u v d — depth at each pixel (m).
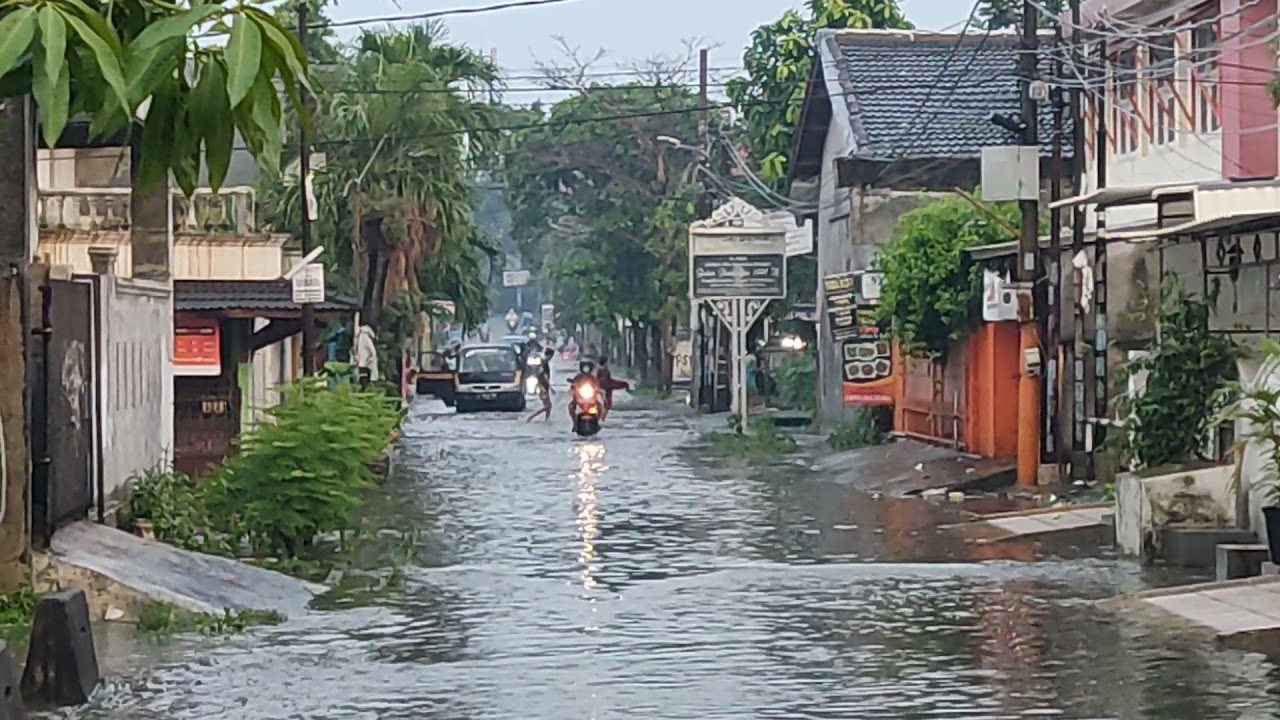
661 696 21.66
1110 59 53.19
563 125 119.50
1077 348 49.62
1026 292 49.66
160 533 34.47
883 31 81.25
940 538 40.12
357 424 36.28
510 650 25.30
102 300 32.97
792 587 31.95
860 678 22.70
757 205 109.25
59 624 21.56
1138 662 23.39
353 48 94.00
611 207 126.81
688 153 124.56
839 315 69.31
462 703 21.30
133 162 14.90
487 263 113.88
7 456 27.19
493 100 96.38
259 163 12.37
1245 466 34.25
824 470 61.62
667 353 131.00
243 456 36.09
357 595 31.38
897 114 76.69
